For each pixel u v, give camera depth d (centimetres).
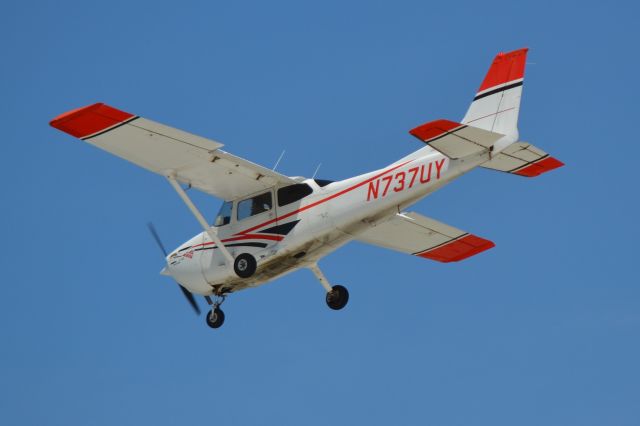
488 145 5734
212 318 6775
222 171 6322
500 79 6069
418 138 5653
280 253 6406
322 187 6412
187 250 6781
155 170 6291
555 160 6016
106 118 5747
